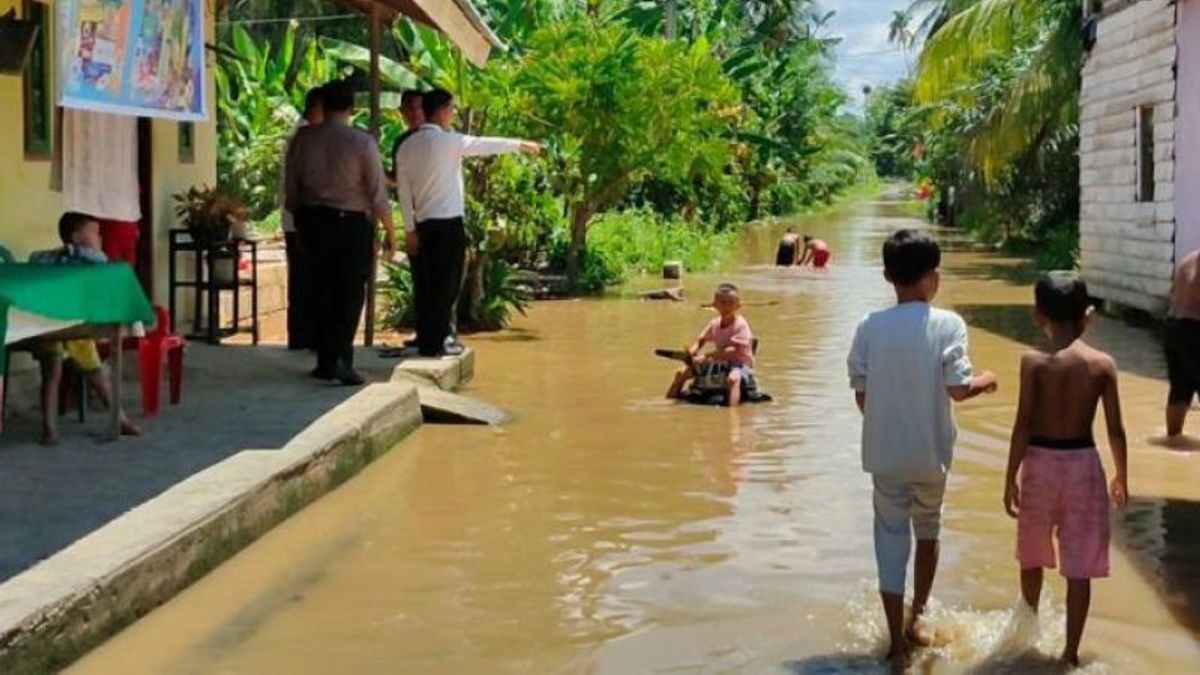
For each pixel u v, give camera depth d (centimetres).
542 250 2241
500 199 1809
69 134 981
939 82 2384
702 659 541
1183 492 820
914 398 547
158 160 1201
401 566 662
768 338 1545
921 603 562
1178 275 963
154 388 882
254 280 1259
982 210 3809
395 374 1091
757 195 4891
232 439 809
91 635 539
